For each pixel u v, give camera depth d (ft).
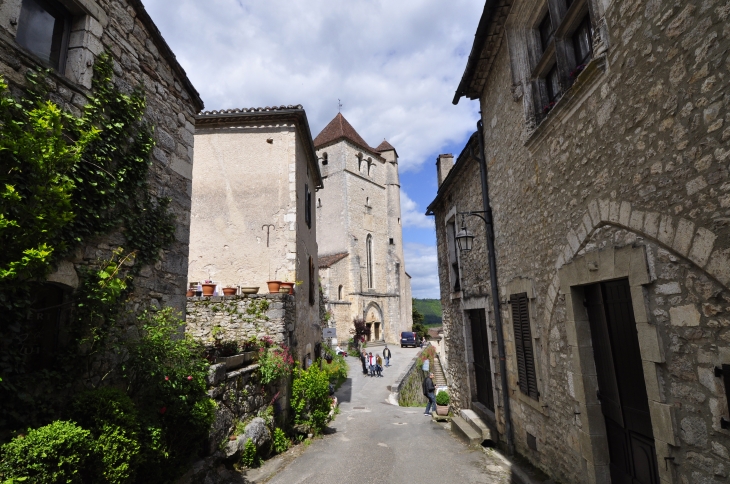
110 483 10.16
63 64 12.73
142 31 16.15
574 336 13.85
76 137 12.25
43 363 11.27
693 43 8.22
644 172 9.95
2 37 10.33
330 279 119.34
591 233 12.69
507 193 20.77
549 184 15.78
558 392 15.65
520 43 18.39
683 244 8.66
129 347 13.52
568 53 14.49
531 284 17.81
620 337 12.02
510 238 20.59
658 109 9.37
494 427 24.09
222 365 19.47
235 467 19.33
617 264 11.14
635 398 11.36
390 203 154.10
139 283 15.12
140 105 15.12
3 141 9.00
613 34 11.06
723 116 7.54
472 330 29.73
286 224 36.40
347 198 132.05
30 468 8.45
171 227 17.21
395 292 141.28
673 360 9.25
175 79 18.67
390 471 19.76
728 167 7.45
